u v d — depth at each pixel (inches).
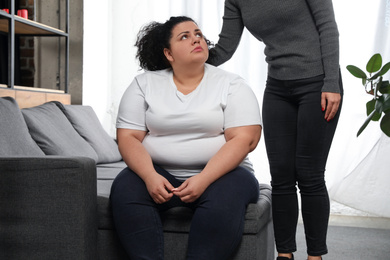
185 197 60.6
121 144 68.4
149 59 75.8
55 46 163.3
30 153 88.0
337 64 71.7
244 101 67.7
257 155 155.3
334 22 72.1
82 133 121.6
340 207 155.0
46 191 63.3
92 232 65.3
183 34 68.6
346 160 149.1
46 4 163.8
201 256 59.6
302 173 75.4
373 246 114.0
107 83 168.4
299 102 75.6
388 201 144.6
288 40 74.5
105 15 167.9
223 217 60.0
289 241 78.1
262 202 69.8
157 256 60.6
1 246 64.3
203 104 67.0
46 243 63.4
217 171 62.6
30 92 124.8
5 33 147.6
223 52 84.4
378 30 145.8
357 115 148.3
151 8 163.8
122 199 62.8
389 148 144.5
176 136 67.7
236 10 81.4
